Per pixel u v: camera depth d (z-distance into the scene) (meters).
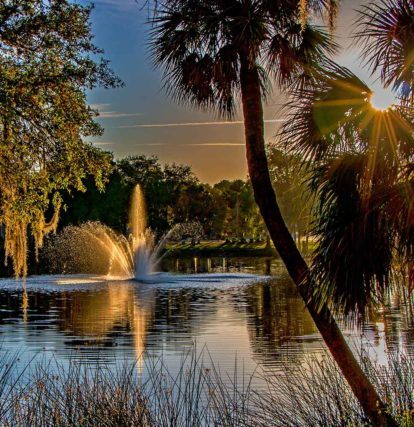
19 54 13.66
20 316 22.62
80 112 14.20
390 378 7.93
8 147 13.60
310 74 7.68
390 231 6.04
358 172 6.28
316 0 7.97
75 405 7.44
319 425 7.19
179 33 8.01
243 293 30.61
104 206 65.44
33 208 14.74
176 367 13.54
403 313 20.73
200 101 8.34
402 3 6.46
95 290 32.88
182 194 89.94
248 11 7.94
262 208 7.68
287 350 15.57
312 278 6.42
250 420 7.88
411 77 6.49
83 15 13.97
